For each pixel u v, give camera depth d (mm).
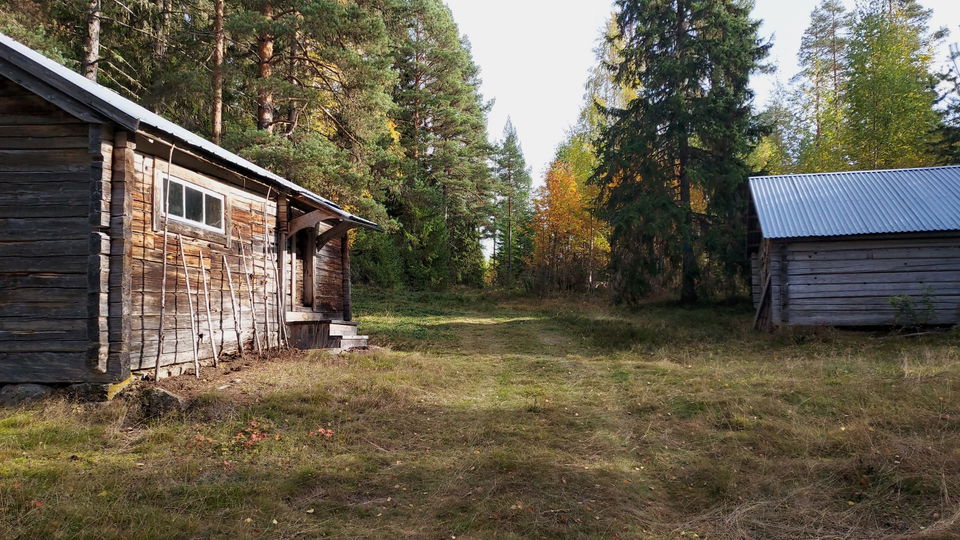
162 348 7473
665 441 5812
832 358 10250
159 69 18891
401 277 30953
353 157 20203
